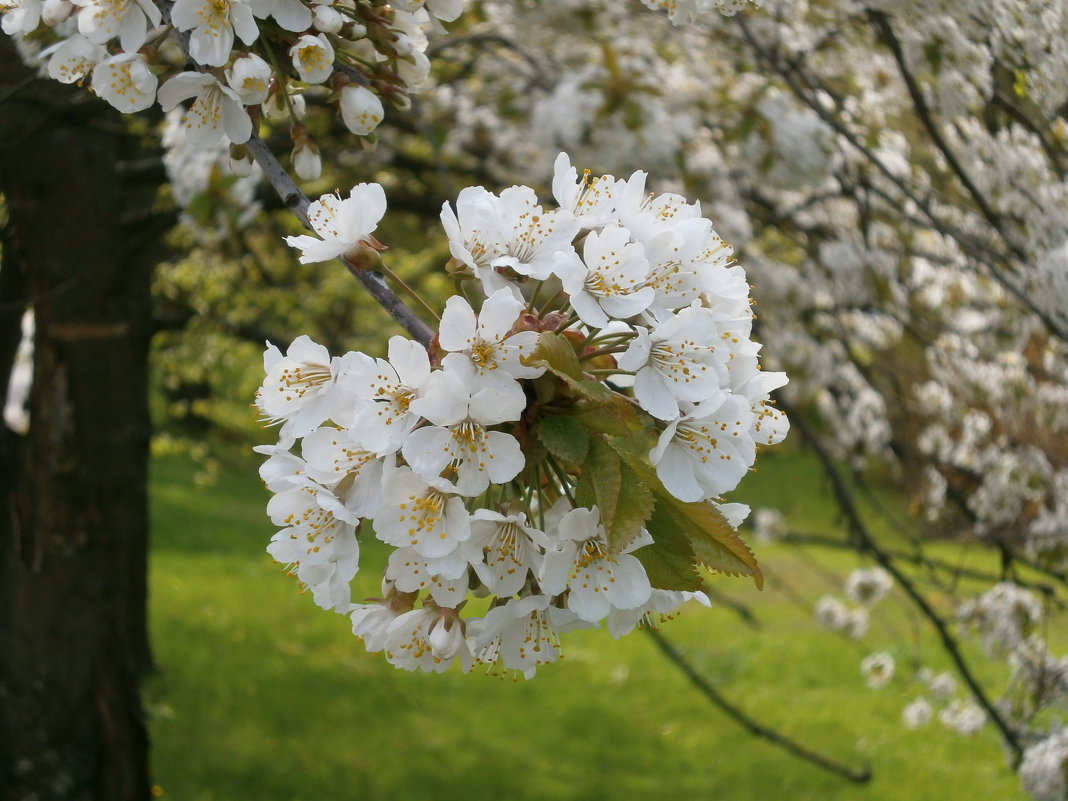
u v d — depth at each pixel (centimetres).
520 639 153
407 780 672
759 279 511
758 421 166
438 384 135
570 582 144
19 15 194
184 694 752
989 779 725
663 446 142
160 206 542
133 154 506
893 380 604
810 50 421
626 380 154
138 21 185
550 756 741
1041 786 413
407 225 670
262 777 648
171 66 195
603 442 139
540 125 430
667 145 408
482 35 459
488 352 138
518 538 145
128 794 470
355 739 723
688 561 142
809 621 1091
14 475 522
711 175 446
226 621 925
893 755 757
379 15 195
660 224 159
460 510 139
